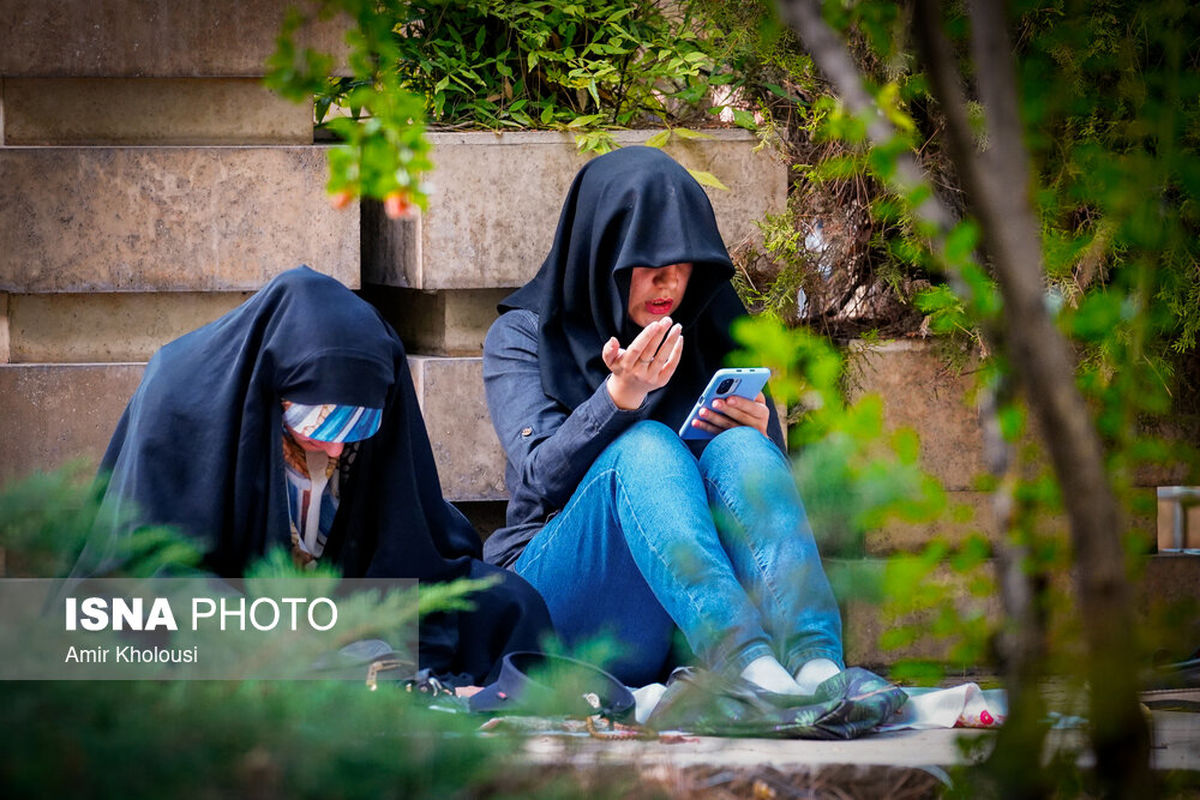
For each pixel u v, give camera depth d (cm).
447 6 1575
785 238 1505
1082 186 634
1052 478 521
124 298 1452
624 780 579
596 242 1316
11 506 584
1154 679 552
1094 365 891
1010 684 518
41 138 1420
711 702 961
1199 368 1421
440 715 548
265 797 477
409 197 941
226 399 1038
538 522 1289
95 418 1420
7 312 1426
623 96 1598
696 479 1125
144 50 1399
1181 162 589
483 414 1496
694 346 1366
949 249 491
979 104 1279
